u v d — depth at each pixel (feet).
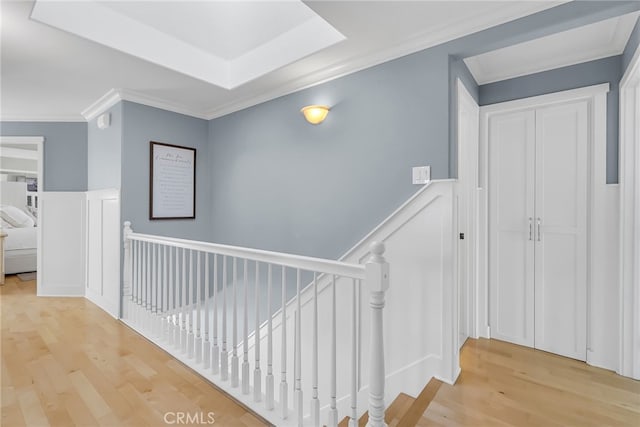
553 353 7.80
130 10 7.46
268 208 10.36
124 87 9.96
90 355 7.92
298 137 9.46
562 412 5.40
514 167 8.43
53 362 7.54
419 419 5.19
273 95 10.11
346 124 8.27
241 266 11.06
